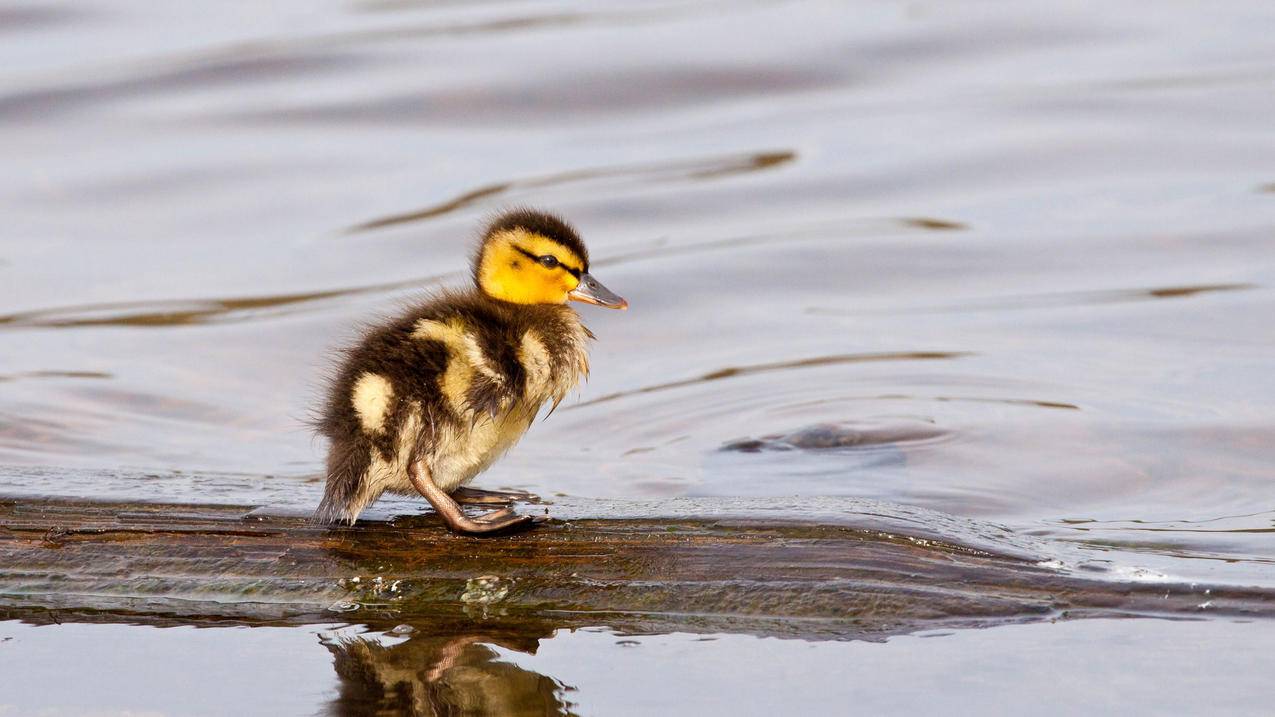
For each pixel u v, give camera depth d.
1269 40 24.33
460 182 19.53
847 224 17.84
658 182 19.48
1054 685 6.62
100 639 7.36
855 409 12.00
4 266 16.59
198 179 19.61
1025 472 10.39
